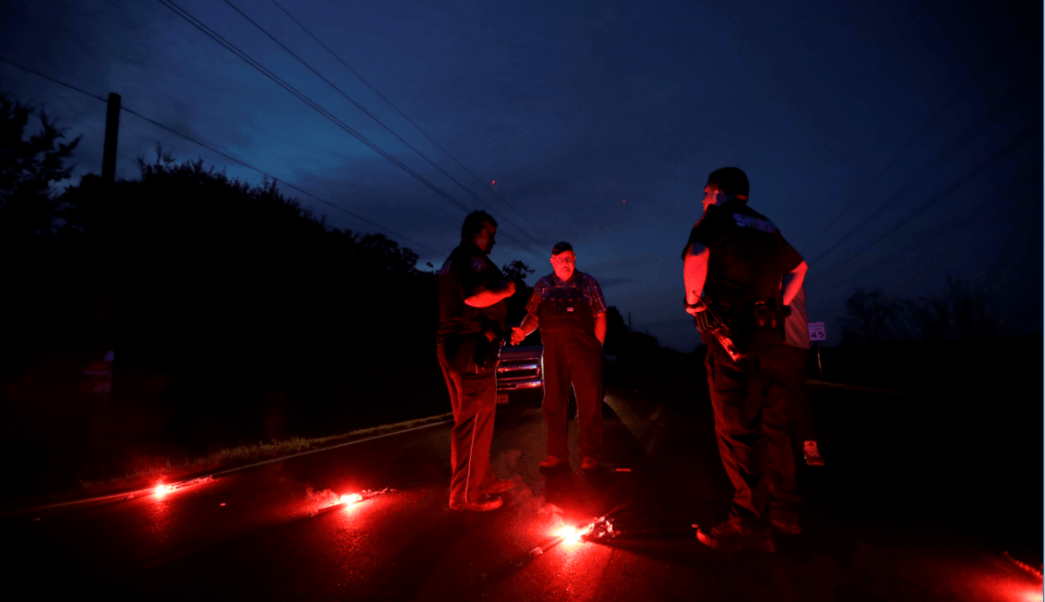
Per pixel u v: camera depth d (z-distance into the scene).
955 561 2.40
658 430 6.93
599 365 4.60
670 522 3.04
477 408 3.48
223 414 12.50
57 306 12.45
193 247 14.52
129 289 13.93
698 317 2.70
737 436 2.60
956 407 9.48
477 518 3.26
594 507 3.38
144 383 13.49
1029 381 13.50
